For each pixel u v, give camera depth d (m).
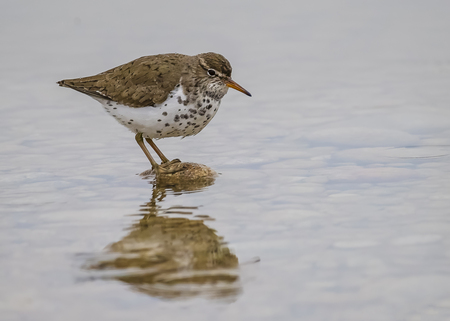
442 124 15.82
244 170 13.03
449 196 10.61
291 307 6.86
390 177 11.91
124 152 14.91
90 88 13.27
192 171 12.63
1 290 7.27
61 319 6.60
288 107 18.59
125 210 10.49
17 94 20.22
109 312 6.75
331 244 8.62
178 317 6.66
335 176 12.20
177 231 9.34
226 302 6.97
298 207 10.34
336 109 17.95
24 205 10.79
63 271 7.80
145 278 7.60
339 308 6.82
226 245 8.70
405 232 8.99
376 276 7.56
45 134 16.28
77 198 11.27
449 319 6.58
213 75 12.84
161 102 12.59
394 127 15.77
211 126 16.98
